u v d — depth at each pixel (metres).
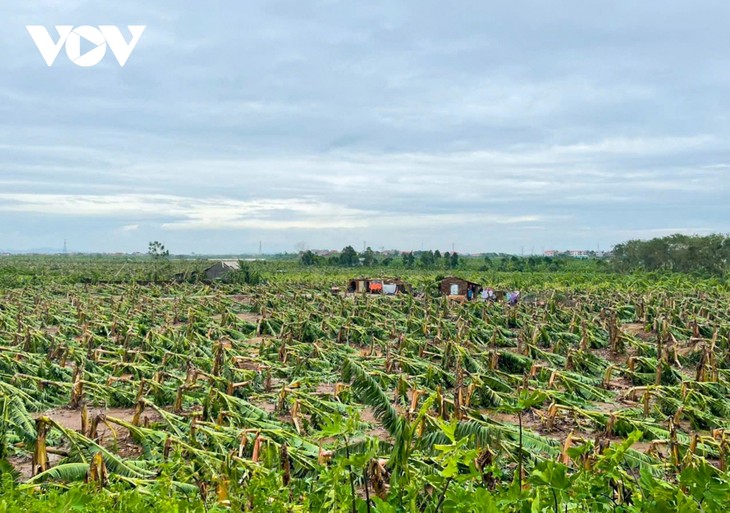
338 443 16.53
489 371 33.25
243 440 17.25
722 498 5.62
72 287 94.12
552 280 112.69
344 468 7.46
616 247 146.75
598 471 7.04
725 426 24.92
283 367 37.22
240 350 43.56
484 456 12.63
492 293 82.44
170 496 8.87
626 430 22.70
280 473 12.33
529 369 36.31
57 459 19.38
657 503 5.98
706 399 27.47
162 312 62.91
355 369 11.21
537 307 67.12
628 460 15.52
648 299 70.81
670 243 132.25
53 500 7.39
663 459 18.06
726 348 43.53
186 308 67.31
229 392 27.80
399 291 91.00
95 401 28.20
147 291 91.75
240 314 71.94
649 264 135.50
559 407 23.84
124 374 36.09
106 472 14.04
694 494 5.80
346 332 51.88
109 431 22.62
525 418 25.47
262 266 167.12
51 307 63.41
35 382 28.94
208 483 13.98
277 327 57.28
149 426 22.19
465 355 35.16
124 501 7.84
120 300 72.62
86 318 56.03
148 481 13.54
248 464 14.77
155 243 172.75
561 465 6.20
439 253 190.50
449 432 6.58
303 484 13.35
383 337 52.69
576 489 6.36
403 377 28.53
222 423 22.62
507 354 37.41
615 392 32.25
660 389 27.95
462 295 84.38
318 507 7.43
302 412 25.20
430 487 9.20
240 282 108.56
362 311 63.19
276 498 7.82
